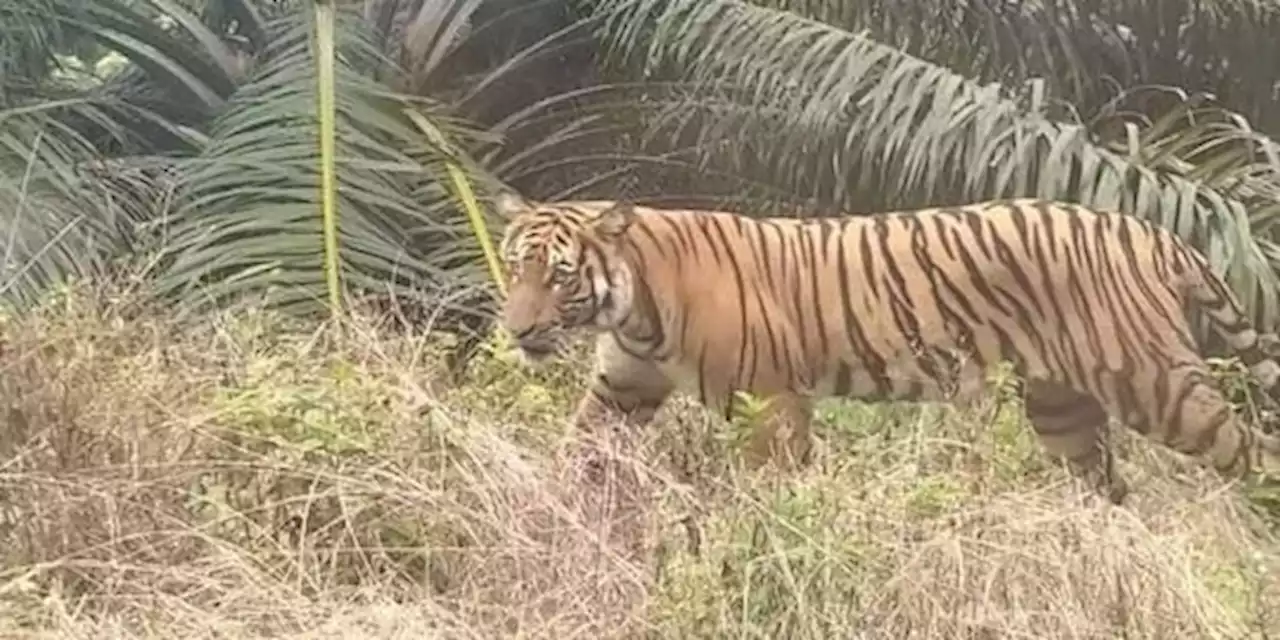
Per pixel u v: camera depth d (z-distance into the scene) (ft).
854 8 29.73
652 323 20.92
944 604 16.14
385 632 16.06
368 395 19.21
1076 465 21.81
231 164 26.66
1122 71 30.40
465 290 25.41
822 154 28.19
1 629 15.71
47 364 18.74
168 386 19.29
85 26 31.27
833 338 21.15
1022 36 29.84
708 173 29.68
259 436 18.25
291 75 28.43
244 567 16.70
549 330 20.98
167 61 31.19
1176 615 16.19
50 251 25.31
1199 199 25.73
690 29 29.19
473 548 17.20
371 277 25.48
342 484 17.62
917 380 21.24
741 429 19.76
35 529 17.33
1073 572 16.40
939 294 21.17
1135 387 21.26
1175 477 21.76
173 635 16.02
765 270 21.11
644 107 30.83
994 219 21.35
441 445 18.31
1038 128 26.35
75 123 31.58
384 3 32.17
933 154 26.58
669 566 16.69
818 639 16.01
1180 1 29.96
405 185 27.86
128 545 17.28
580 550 16.94
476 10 32.96
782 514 17.12
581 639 16.07
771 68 28.45
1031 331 21.26
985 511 17.16
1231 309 21.68
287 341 21.81
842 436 21.01
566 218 21.11
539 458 18.90
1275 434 21.99
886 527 17.13
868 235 21.30
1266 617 16.61
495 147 30.73
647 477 18.17
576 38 33.12
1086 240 21.29
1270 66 30.32
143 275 23.24
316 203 25.79
